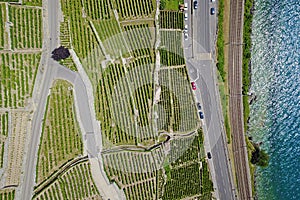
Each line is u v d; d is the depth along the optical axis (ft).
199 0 331.57
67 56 262.47
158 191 302.66
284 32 359.46
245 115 351.25
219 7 339.77
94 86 272.51
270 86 357.82
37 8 255.50
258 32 354.33
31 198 248.93
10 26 245.86
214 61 338.75
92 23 274.98
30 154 250.16
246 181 351.87
